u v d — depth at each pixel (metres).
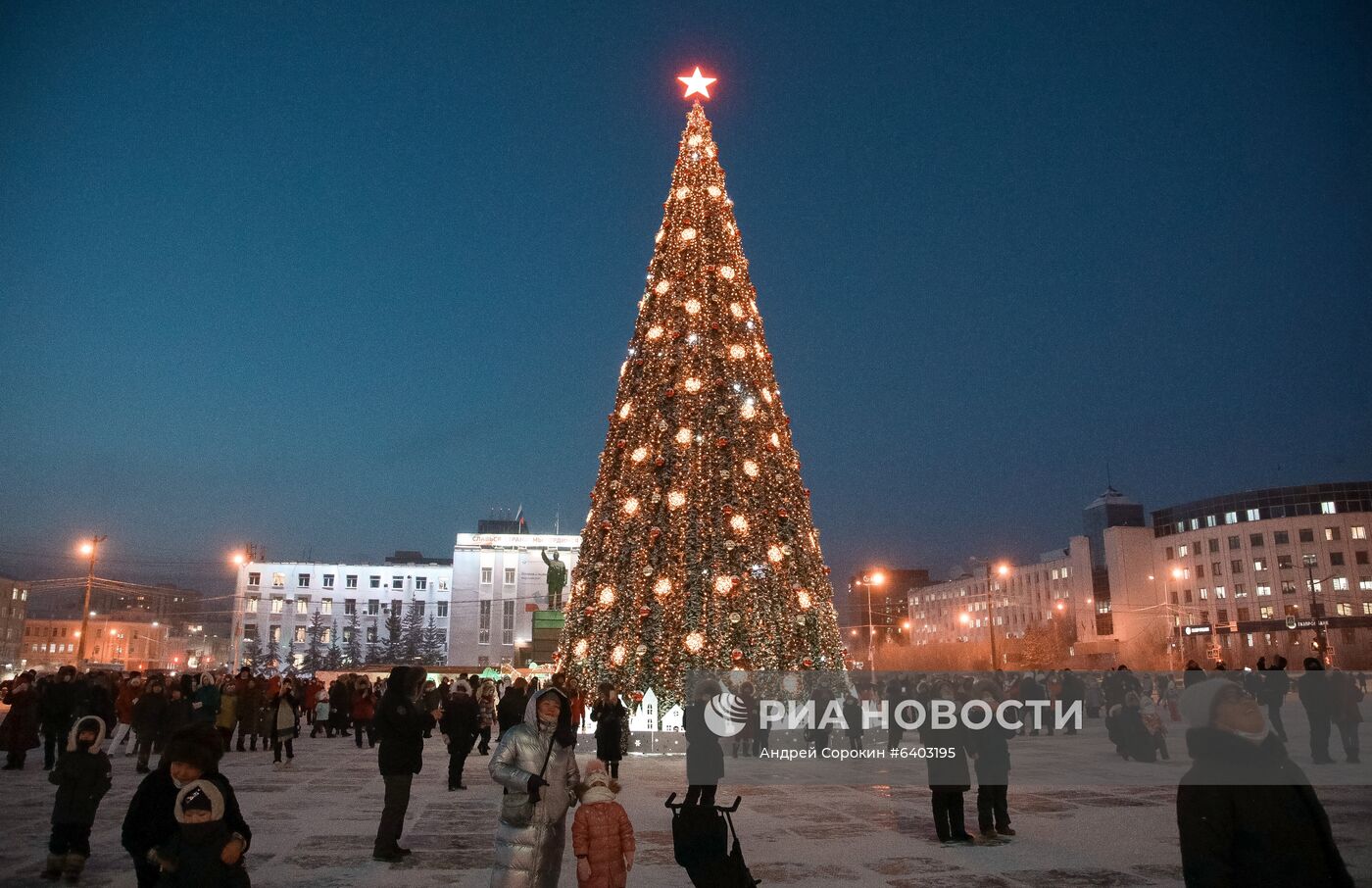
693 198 29.36
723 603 24.75
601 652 25.42
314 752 25.03
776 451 26.94
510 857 6.93
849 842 11.38
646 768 20.41
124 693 23.83
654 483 26.23
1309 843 4.28
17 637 137.75
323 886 9.03
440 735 33.09
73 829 9.07
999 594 145.62
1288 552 104.56
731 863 7.35
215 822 5.58
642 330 28.50
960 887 9.05
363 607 111.19
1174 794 15.49
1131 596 117.62
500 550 100.88
